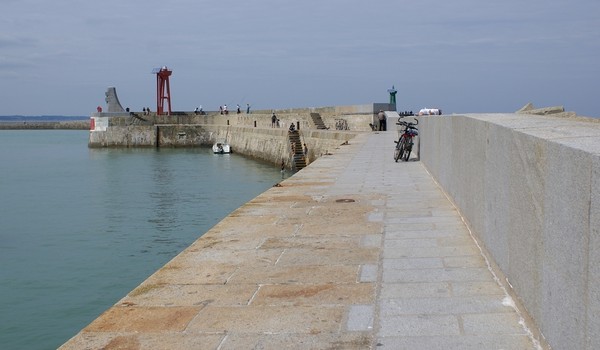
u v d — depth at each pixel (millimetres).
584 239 3287
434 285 5621
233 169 58531
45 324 17094
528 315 4527
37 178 52938
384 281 5816
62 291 19891
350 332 4598
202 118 96312
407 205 9984
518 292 4863
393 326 4680
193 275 6180
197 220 31609
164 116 95312
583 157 3316
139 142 93062
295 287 5715
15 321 17297
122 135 93188
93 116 93938
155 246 25859
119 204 37344
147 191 43375
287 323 4824
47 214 34156
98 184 48156
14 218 33000
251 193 41688
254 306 5234
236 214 9406
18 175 55438
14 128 195625
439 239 7422
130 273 21828
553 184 3865
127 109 97812
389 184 12820
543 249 4094
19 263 23359
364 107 50844
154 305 5320
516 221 4930
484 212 6535
